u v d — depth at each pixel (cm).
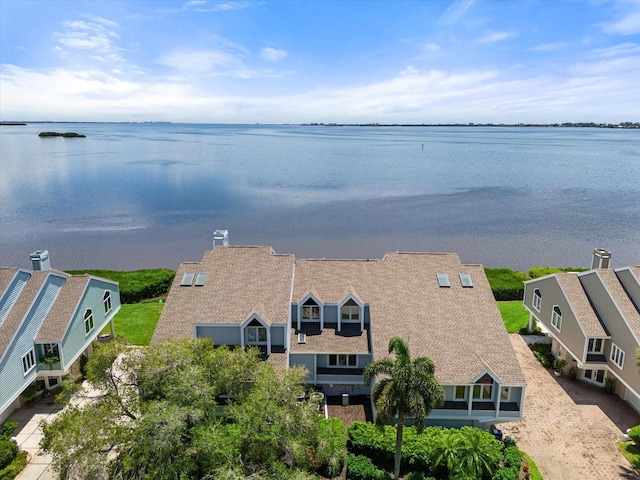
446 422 3431
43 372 3678
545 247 8631
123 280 6134
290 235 9456
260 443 2555
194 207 12006
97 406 2656
